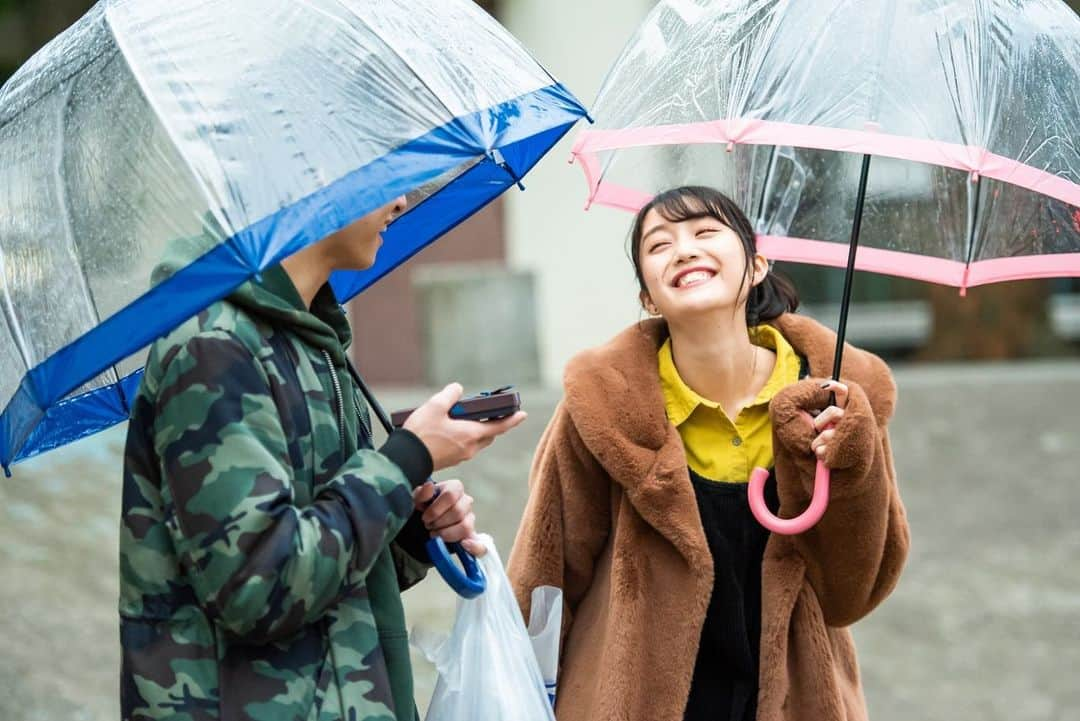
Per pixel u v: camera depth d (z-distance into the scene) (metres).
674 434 3.87
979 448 11.14
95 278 2.71
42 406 2.73
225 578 2.70
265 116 2.75
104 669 6.79
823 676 3.82
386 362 15.32
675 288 3.84
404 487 2.92
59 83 2.89
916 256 4.26
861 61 3.45
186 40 2.83
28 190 2.86
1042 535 9.59
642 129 3.69
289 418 2.88
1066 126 3.54
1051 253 4.02
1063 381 12.91
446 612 7.86
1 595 7.48
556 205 14.88
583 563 4.03
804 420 3.66
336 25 2.88
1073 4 17.70
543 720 3.54
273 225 2.63
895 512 3.88
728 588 3.88
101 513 8.98
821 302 18.45
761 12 3.62
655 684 3.82
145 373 2.87
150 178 2.70
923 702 7.36
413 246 3.79
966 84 3.41
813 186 4.35
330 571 2.77
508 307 13.20
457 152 2.81
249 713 2.81
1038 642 8.07
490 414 3.07
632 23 14.14
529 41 14.48
